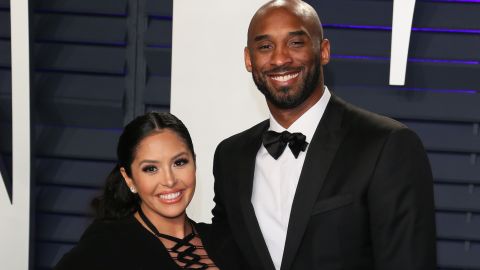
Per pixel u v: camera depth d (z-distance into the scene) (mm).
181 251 1915
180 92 2717
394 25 2459
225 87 2701
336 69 2775
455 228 2812
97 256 1802
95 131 2963
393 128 1901
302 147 1961
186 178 1870
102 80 2908
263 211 2010
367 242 1907
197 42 2693
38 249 3016
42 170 2977
